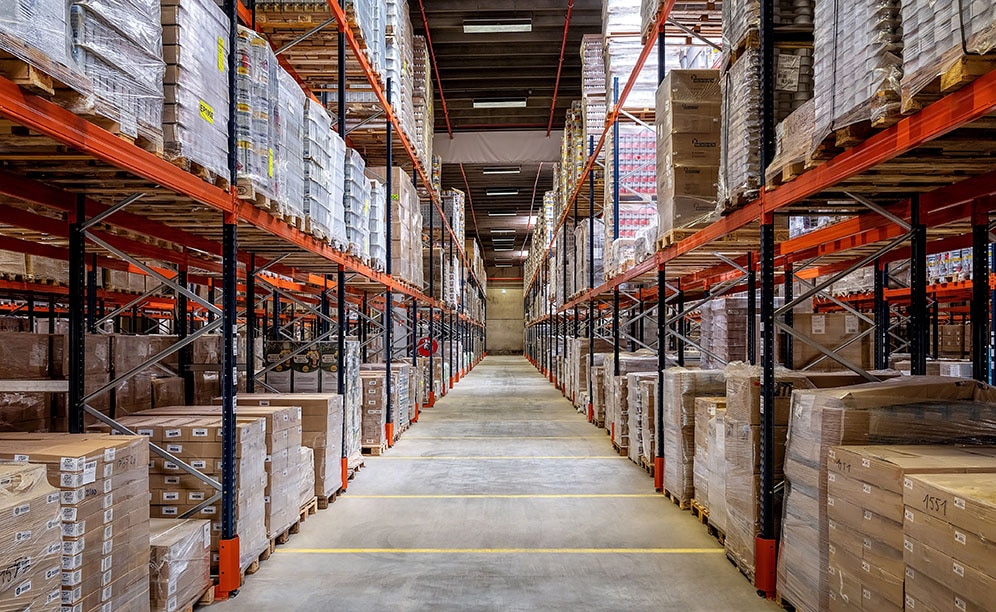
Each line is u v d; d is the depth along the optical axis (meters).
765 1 4.11
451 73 16.50
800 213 4.55
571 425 11.74
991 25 2.00
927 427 3.35
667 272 8.30
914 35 2.45
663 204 6.28
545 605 4.04
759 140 4.27
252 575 4.53
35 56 2.13
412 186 11.01
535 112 18.86
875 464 2.88
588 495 6.69
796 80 4.18
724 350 8.08
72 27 2.46
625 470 7.92
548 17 13.91
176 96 3.24
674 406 6.34
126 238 5.71
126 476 3.19
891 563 2.75
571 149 13.80
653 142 9.60
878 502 2.85
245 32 4.18
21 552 2.28
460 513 6.04
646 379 8.02
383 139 9.73
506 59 15.92
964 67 2.15
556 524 5.70
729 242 5.78
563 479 7.42
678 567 4.66
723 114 4.82
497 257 45.72
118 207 3.87
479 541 5.25
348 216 6.67
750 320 6.54
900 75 2.62
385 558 4.88
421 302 14.27
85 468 2.84
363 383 8.90
